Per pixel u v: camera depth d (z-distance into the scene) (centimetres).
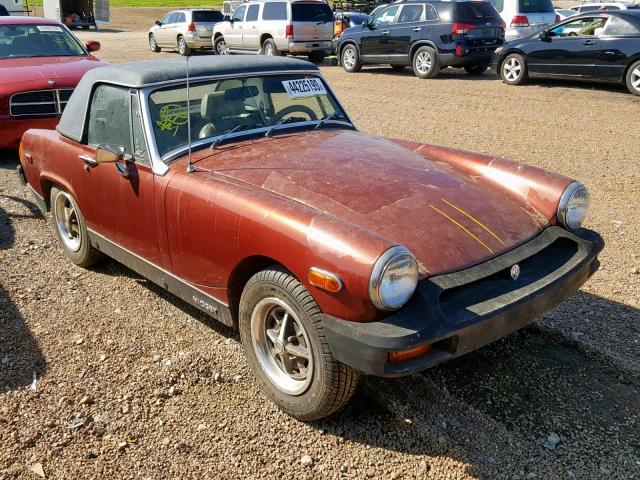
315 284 286
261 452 307
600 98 1209
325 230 288
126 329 419
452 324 279
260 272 322
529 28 1623
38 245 563
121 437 318
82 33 3114
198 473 295
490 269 305
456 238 315
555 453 303
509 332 304
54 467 298
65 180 482
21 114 814
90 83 455
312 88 468
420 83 1466
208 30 2197
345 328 280
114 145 417
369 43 1634
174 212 368
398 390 348
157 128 394
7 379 365
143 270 425
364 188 343
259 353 341
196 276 369
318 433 320
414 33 1523
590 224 597
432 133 967
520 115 1084
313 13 1850
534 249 330
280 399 332
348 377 299
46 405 342
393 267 268
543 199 366
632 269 498
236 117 421
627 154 841
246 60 451
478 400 343
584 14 1277
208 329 418
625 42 1212
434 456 302
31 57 920
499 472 291
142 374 369
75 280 494
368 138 440
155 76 406
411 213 324
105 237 455
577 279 340
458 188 360
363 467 297
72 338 409
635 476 288
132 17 4256
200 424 327
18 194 713
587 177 745
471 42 1459
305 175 356
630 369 366
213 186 347
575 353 387
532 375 364
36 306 452
